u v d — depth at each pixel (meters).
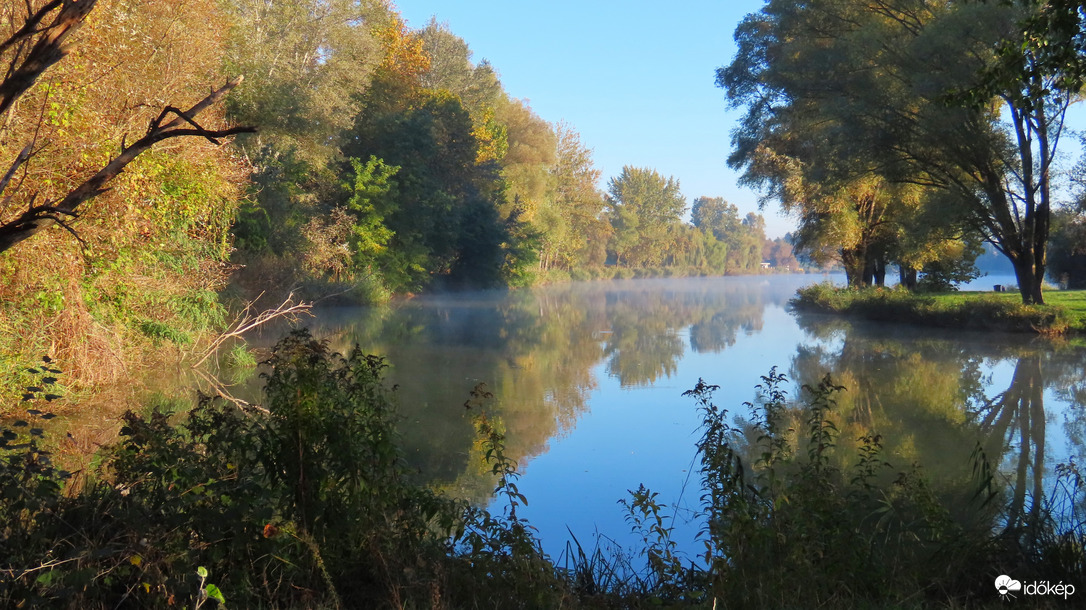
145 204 12.27
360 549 4.48
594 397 13.68
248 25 31.86
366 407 5.06
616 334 26.00
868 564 4.91
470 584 4.39
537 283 72.06
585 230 92.25
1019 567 5.00
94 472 6.11
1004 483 8.39
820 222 36.56
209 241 16.80
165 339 14.25
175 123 2.49
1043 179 25.22
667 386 14.96
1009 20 20.94
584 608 4.41
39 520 4.04
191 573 3.80
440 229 43.03
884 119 25.25
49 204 2.48
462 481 8.29
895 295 32.19
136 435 4.64
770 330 27.70
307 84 34.84
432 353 19.00
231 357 15.34
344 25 38.34
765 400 13.40
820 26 30.84
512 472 5.21
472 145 47.97
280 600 4.02
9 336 10.20
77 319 11.27
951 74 22.38
